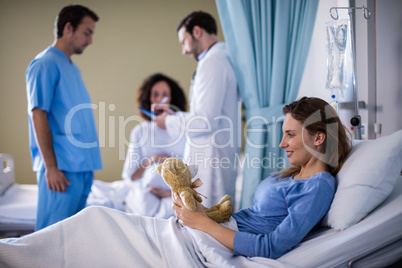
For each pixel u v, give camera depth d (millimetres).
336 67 1576
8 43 3377
